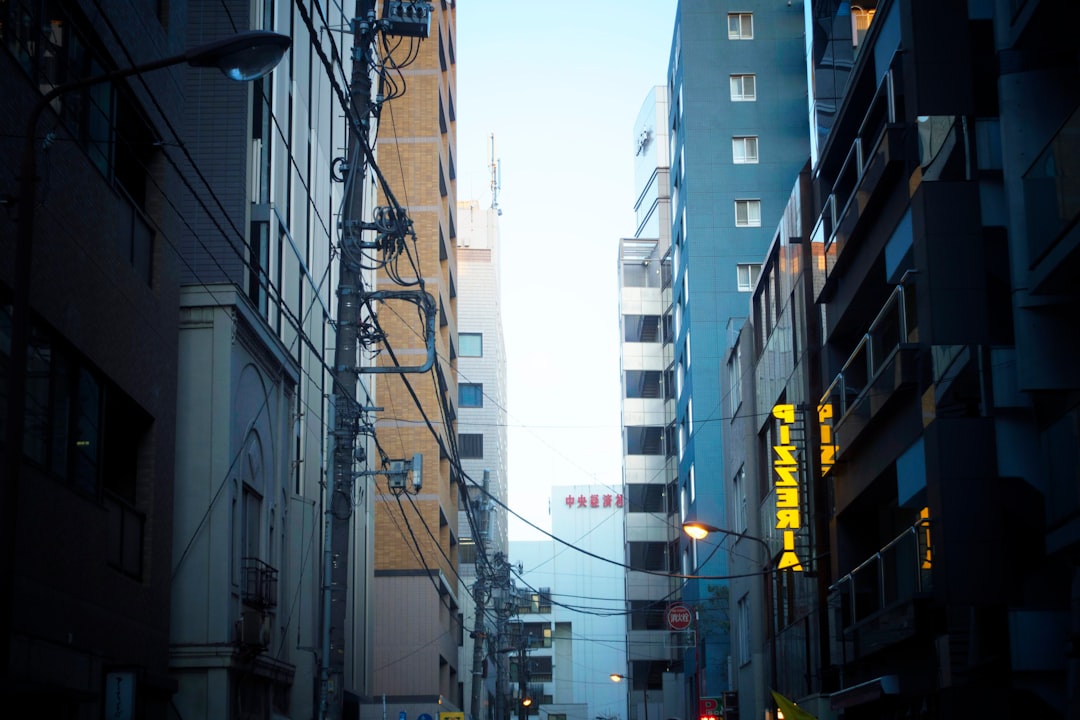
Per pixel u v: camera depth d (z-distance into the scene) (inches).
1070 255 566.3
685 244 2495.1
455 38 2689.5
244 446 968.9
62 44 666.2
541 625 4443.9
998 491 683.4
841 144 1067.3
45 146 589.0
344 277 808.9
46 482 625.0
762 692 1472.7
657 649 3048.7
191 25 1031.0
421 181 2192.4
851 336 1092.5
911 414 821.2
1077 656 569.9
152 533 799.1
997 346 697.0
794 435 1173.7
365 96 810.2
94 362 699.4
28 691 453.1
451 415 2459.4
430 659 1961.1
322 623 805.2
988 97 714.2
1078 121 571.2
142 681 742.5
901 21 754.8
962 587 675.4
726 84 2502.5
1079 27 632.4
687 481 2508.6
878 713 969.5
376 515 2026.3
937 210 703.7
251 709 977.5
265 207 1050.1
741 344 1562.5
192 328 935.7
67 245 658.8
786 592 1314.0
